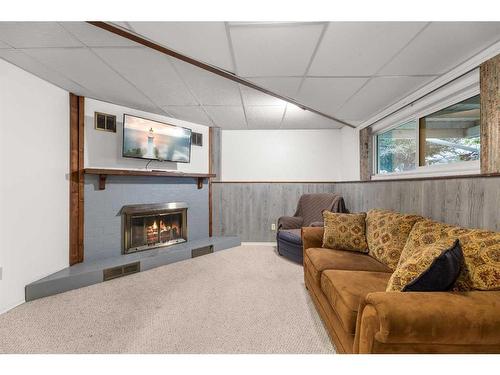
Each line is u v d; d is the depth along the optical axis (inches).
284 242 135.3
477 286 44.4
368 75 83.8
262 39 63.9
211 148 169.5
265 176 177.0
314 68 79.4
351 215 95.8
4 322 72.2
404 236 74.6
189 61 76.2
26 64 82.9
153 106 127.3
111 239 121.6
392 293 40.6
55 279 91.5
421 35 60.6
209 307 81.3
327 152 176.1
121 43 70.1
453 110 86.9
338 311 55.0
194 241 155.0
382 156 138.5
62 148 104.2
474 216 67.7
